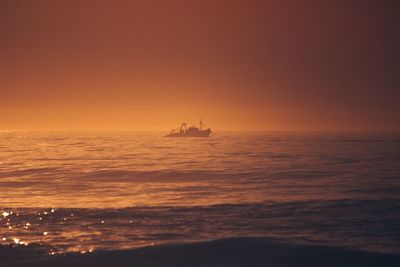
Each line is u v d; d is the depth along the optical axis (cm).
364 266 4584
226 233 5653
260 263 4653
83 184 10831
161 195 8856
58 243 5241
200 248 5031
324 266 4597
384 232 5672
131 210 7094
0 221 6362
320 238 5416
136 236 5531
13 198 8619
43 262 4656
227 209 7162
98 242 5275
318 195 8531
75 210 7100
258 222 6238
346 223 6128
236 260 4725
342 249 4991
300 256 4816
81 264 4622
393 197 8156
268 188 9681
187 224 6144
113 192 9375
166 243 5203
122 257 4781
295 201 7850
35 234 5644
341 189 9350
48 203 7925
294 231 5738
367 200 7838
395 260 4703
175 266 4584
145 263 4653
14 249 5028
